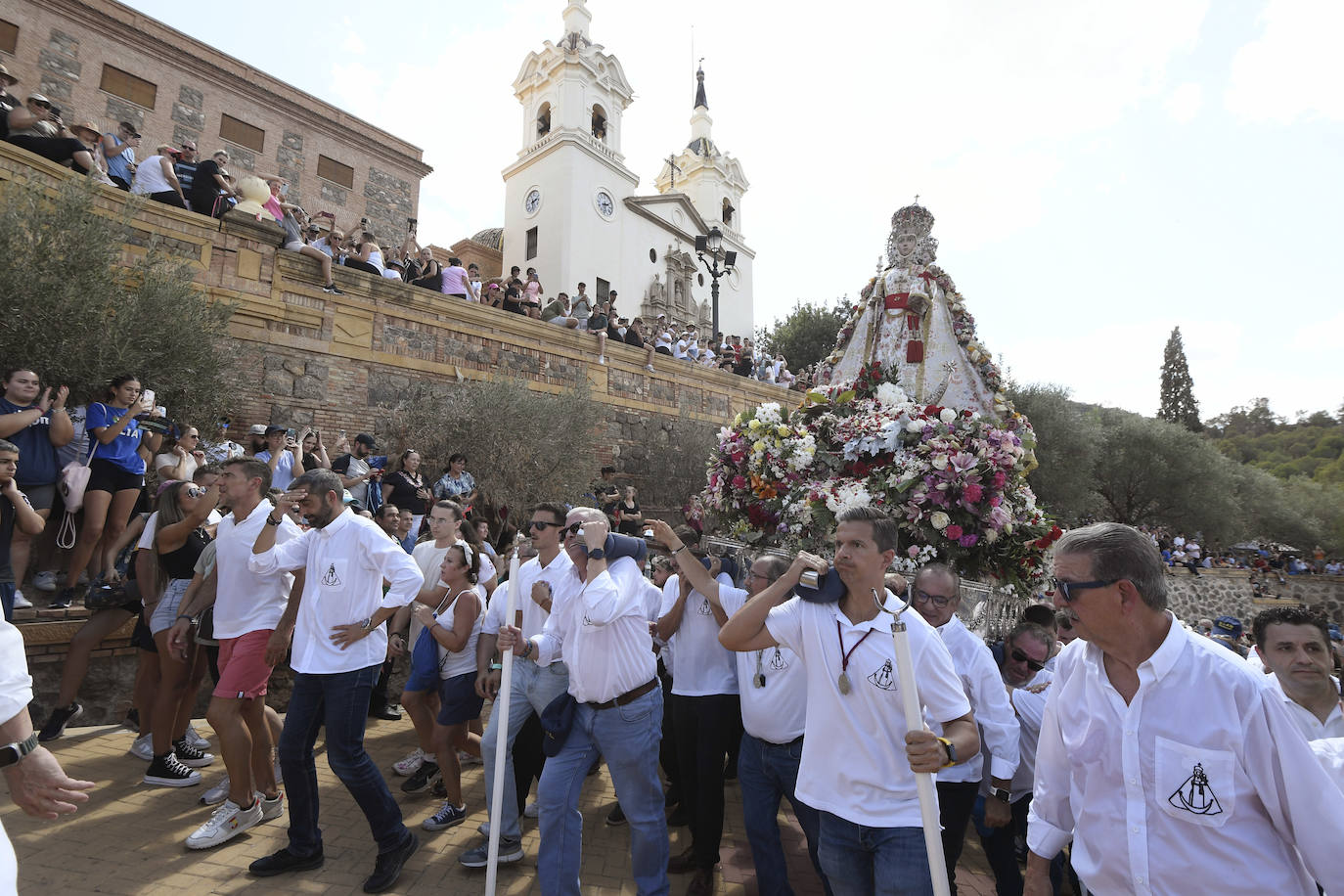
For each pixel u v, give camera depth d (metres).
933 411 5.63
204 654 5.19
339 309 11.00
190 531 4.92
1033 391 26.69
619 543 3.65
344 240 13.73
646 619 3.68
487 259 28.97
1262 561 33.84
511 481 11.64
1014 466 5.41
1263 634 3.05
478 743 5.15
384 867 3.69
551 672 4.19
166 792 4.54
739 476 6.36
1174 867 1.76
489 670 4.39
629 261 29.80
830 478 5.73
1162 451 32.31
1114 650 1.92
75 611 5.56
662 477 16.27
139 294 7.33
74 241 6.83
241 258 9.91
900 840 2.47
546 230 27.97
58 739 5.20
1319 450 85.69
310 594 3.87
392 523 7.10
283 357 10.24
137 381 6.29
